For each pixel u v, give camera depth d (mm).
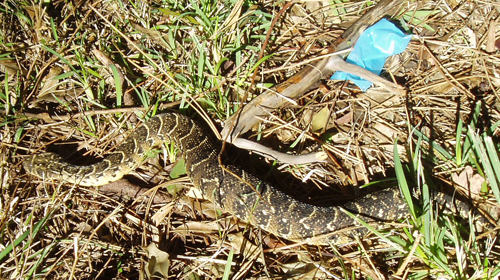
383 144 1028
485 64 1064
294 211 948
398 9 1096
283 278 908
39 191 990
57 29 1106
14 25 1105
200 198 996
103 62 1065
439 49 1087
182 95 1034
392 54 1039
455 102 1045
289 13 1132
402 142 1023
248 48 1075
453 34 1091
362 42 1038
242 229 966
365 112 1048
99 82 1070
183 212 986
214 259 926
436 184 986
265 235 960
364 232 939
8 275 903
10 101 1042
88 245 939
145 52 1100
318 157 979
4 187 976
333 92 1060
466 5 1113
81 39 1088
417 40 1094
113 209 982
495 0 1101
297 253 936
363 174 1007
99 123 1048
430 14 1114
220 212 980
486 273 869
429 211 881
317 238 936
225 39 1079
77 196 987
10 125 1023
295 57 1086
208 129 1053
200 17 1085
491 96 1047
